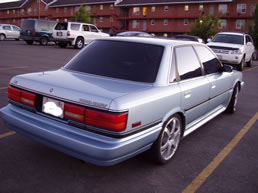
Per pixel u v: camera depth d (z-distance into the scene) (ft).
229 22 149.28
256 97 25.99
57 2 206.08
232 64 46.09
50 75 10.66
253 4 141.59
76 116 8.74
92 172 10.46
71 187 9.43
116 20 181.68
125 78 10.28
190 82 12.01
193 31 123.34
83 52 12.23
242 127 16.97
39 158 11.30
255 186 10.20
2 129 14.11
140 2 170.71
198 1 149.07
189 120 12.63
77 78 10.33
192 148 13.34
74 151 8.77
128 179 10.12
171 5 161.17
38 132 9.41
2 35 90.79
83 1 191.31
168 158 11.49
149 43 11.56
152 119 9.59
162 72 10.50
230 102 19.21
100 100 8.39
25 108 10.12
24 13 224.74
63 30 69.15
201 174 10.85
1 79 26.25
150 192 9.42
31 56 47.26
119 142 8.38
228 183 10.31
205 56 14.39
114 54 11.41
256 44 106.52
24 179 9.73
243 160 12.35
